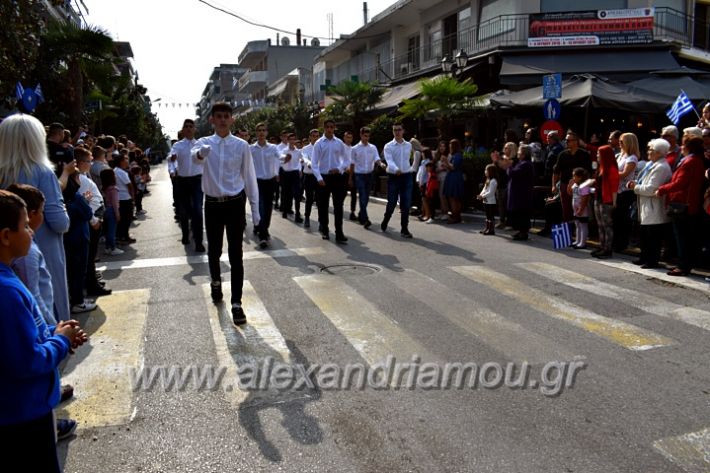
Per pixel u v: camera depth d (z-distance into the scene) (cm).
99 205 686
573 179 987
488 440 362
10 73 1064
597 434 370
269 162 983
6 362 217
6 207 228
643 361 487
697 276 767
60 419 373
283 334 550
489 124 2166
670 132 875
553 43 1962
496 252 941
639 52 1947
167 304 648
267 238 1004
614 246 947
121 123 3234
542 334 551
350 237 1093
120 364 479
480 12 2316
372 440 362
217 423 384
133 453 350
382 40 3338
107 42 1677
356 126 2527
